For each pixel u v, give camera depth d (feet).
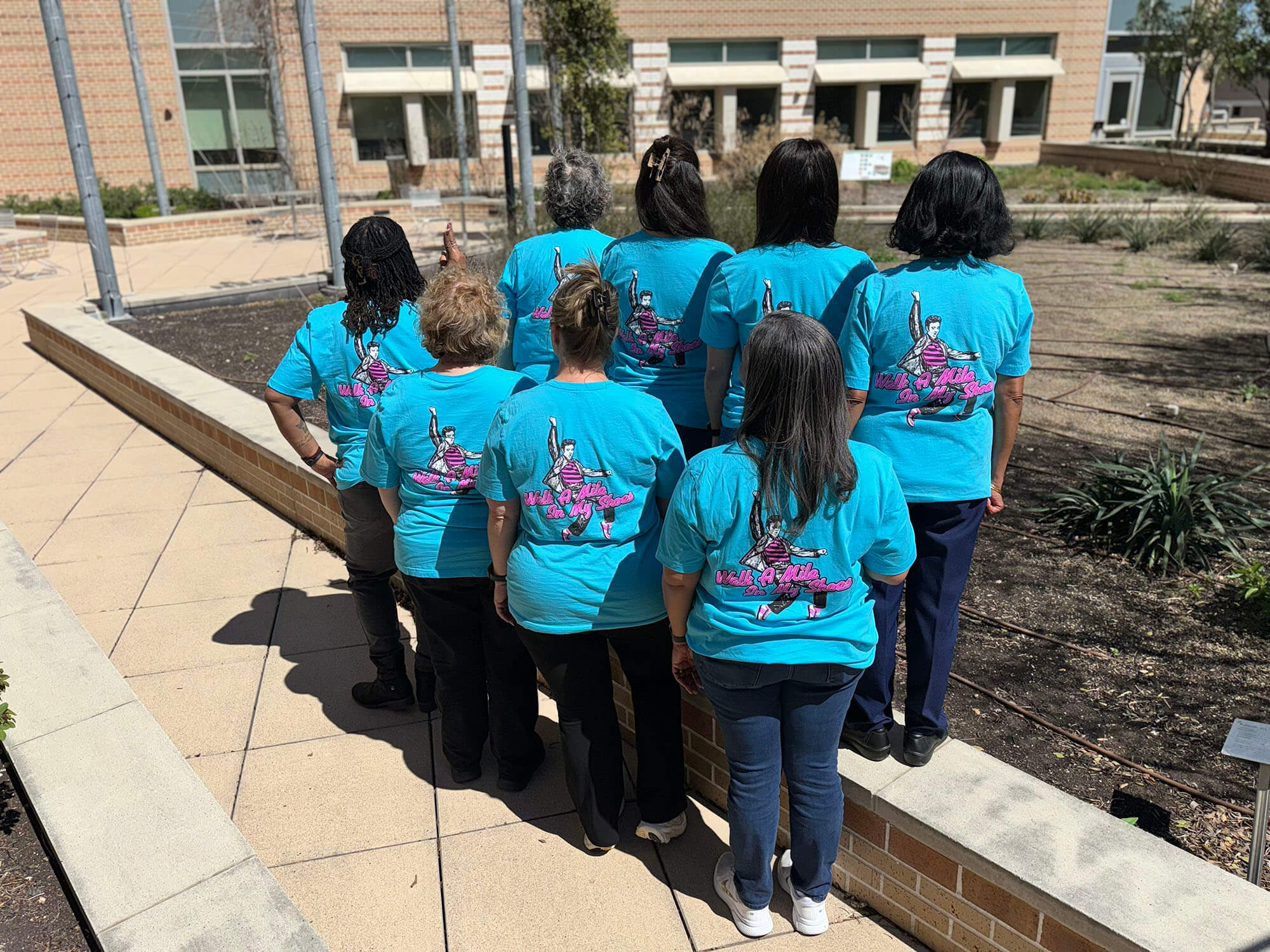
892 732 9.20
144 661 13.70
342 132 80.69
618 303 8.41
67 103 33.12
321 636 14.33
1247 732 7.47
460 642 10.26
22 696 11.21
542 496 8.36
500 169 82.74
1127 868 7.27
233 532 18.22
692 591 7.84
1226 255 42.47
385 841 10.00
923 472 8.09
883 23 90.68
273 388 10.78
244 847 8.89
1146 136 105.09
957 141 97.04
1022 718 10.89
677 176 9.57
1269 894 6.97
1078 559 14.66
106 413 26.27
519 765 10.58
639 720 9.41
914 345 7.81
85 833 9.05
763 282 8.82
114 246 56.13
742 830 8.14
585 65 63.67
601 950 8.55
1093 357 26.40
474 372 9.49
